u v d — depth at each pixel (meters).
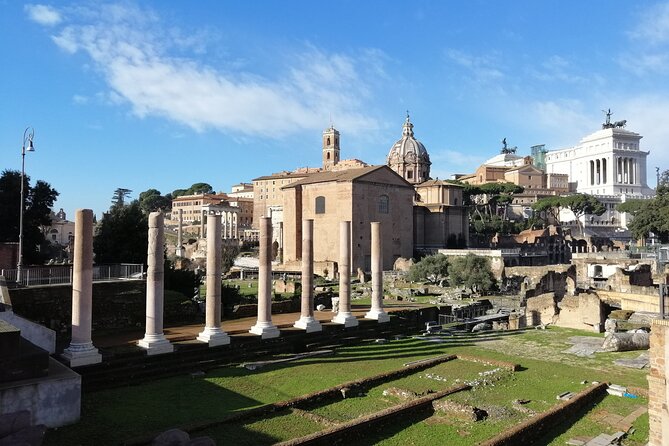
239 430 19.09
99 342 29.98
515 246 124.19
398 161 148.25
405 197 107.62
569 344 37.44
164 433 15.57
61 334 31.78
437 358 31.59
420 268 79.25
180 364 27.78
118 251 48.28
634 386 25.80
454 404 22.02
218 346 30.02
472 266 70.69
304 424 19.91
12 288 30.66
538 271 83.31
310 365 29.81
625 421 21.42
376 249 41.56
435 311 47.19
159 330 27.92
